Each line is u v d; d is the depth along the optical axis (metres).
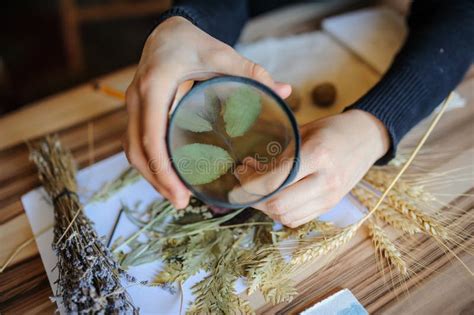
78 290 0.42
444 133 0.58
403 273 0.46
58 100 0.66
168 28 0.47
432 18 0.59
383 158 0.52
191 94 0.38
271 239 0.49
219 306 0.44
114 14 1.17
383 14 0.73
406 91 0.52
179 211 0.52
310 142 0.46
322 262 0.47
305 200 0.45
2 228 0.53
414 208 0.50
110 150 0.60
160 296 0.46
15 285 0.48
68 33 1.18
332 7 0.77
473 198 0.51
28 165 0.59
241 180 0.40
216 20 0.57
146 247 0.49
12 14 1.40
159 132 0.42
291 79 0.65
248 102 0.38
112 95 0.66
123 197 0.54
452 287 0.45
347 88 0.64
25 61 1.27
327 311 0.43
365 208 0.51
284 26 0.75
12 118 0.64
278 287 0.45
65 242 0.45
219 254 0.48
